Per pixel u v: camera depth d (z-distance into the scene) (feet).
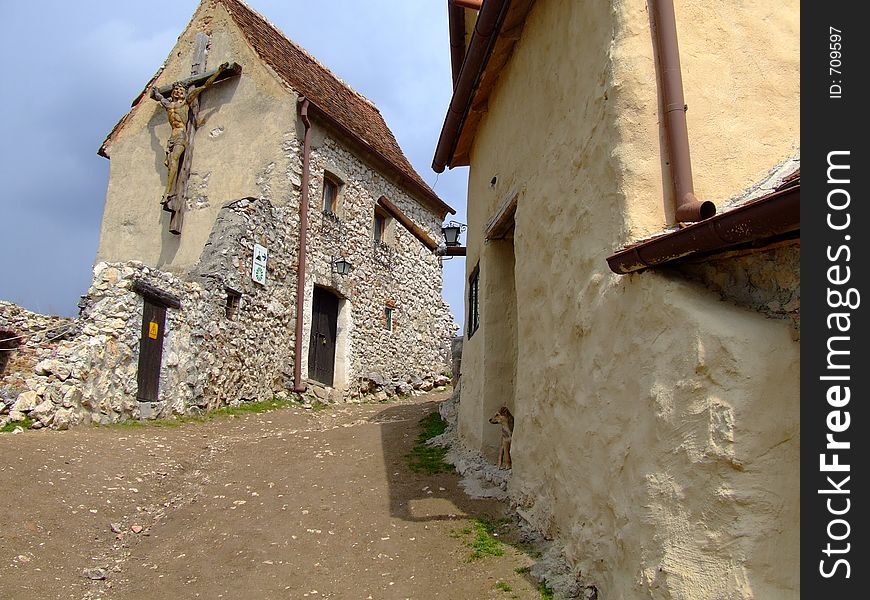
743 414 7.81
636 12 11.44
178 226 41.11
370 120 55.21
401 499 17.97
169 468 20.89
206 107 43.21
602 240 11.65
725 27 11.74
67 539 14.76
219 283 32.71
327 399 39.83
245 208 35.47
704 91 11.30
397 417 31.12
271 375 36.50
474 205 24.45
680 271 9.68
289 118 40.24
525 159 17.46
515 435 16.76
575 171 13.35
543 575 12.48
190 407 29.63
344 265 42.47
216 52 43.75
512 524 15.52
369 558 14.42
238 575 13.76
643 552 8.97
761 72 11.61
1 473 17.06
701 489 8.09
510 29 18.33
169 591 13.05
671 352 9.02
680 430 8.57
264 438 26.27
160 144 44.52
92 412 24.49
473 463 19.90
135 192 44.32
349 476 20.40
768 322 8.26
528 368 16.15
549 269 14.88
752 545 7.48
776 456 7.64
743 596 7.37
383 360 47.37
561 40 14.84
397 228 51.21
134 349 26.84
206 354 31.07
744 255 8.92
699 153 10.98
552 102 15.37
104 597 12.61
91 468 19.19
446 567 13.61
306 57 52.70
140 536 15.89
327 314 42.88
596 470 11.33
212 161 41.93
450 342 57.52
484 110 23.00
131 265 27.68
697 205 9.91
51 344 24.86
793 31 11.98
